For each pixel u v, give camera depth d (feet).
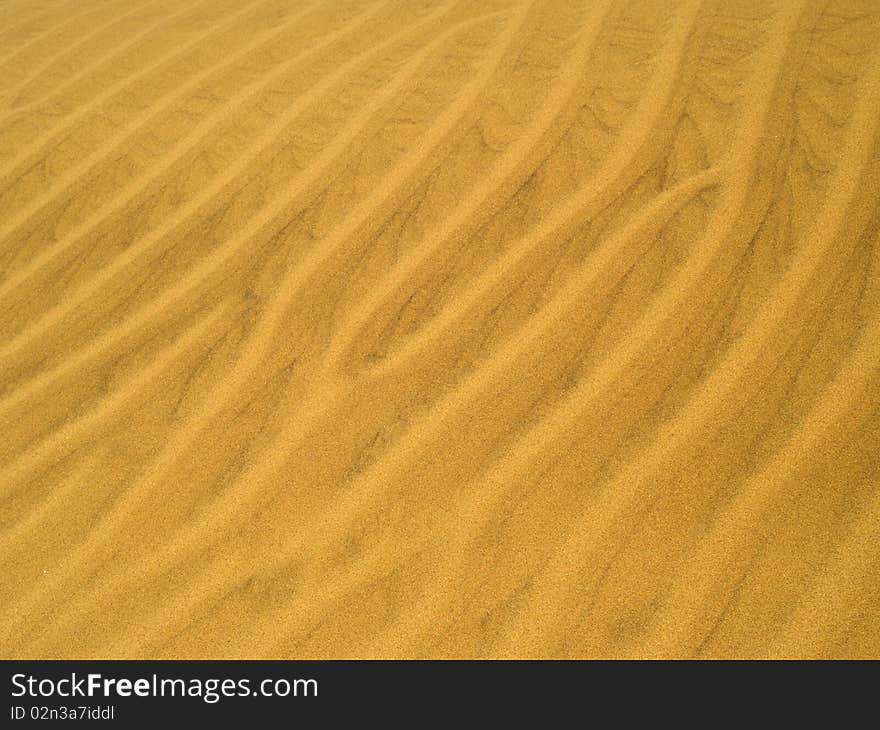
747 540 4.69
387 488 5.34
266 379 6.20
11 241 8.18
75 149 9.33
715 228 6.44
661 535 4.82
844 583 4.44
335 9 10.96
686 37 8.57
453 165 7.77
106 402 6.31
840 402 5.12
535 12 9.73
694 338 5.73
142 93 10.10
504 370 5.86
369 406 5.84
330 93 9.26
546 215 6.98
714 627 4.47
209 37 11.00
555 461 5.26
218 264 7.34
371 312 6.53
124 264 7.60
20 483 5.86
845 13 8.20
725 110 7.49
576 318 6.09
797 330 5.57
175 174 8.60
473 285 6.55
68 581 5.27
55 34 12.01
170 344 6.68
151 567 5.24
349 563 5.05
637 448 5.22
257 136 8.86
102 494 5.69
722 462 5.03
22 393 6.53
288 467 5.59
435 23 10.05
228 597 5.03
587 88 8.26
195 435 5.93
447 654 4.66
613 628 4.57
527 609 4.71
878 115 6.92
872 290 5.65
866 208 6.20
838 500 4.72
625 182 7.07
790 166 6.75
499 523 5.05
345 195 7.75
